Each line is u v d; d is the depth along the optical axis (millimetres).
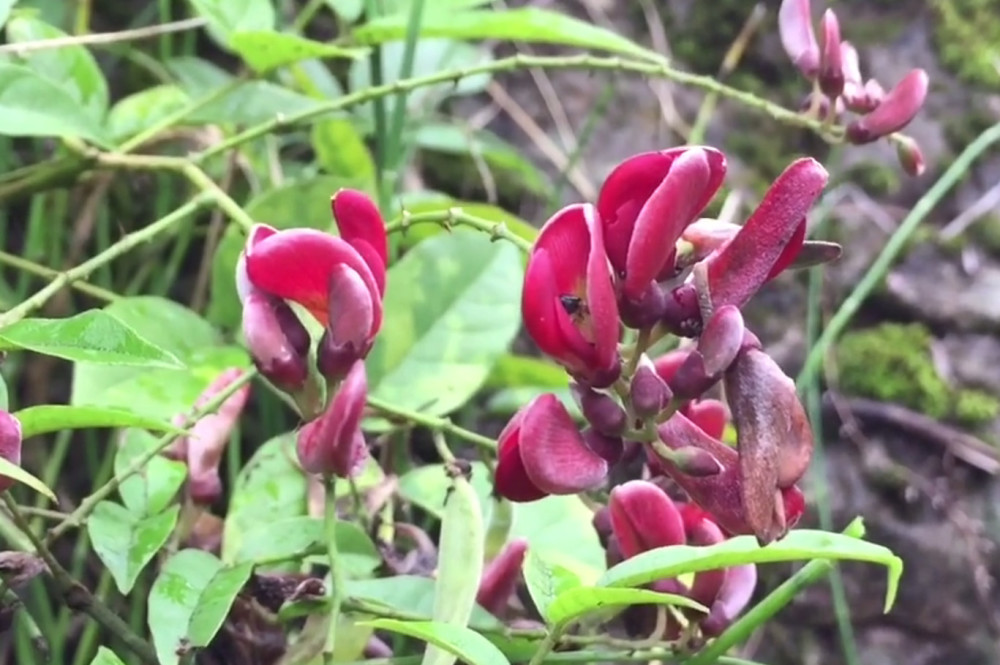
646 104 564
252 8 401
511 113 557
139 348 292
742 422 277
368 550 359
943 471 507
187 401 377
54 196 478
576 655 339
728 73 567
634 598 288
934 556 496
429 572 370
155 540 334
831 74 376
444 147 496
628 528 312
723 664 344
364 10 498
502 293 405
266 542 350
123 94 529
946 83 561
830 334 458
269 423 445
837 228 536
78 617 441
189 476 351
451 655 313
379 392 393
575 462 286
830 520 499
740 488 280
